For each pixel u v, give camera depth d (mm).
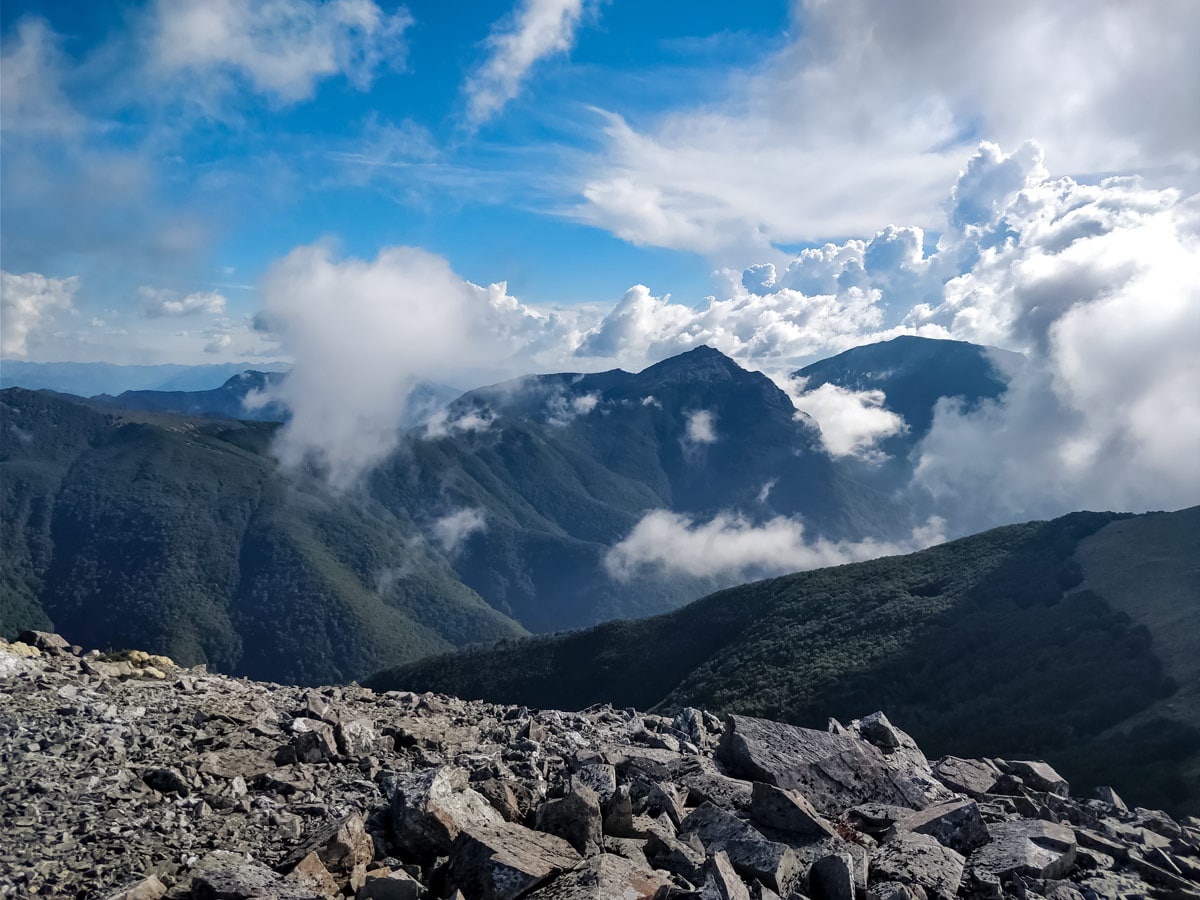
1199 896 12383
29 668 16641
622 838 11680
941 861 12180
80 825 10086
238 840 10648
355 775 13672
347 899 9516
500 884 9547
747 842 11430
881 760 16141
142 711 15242
